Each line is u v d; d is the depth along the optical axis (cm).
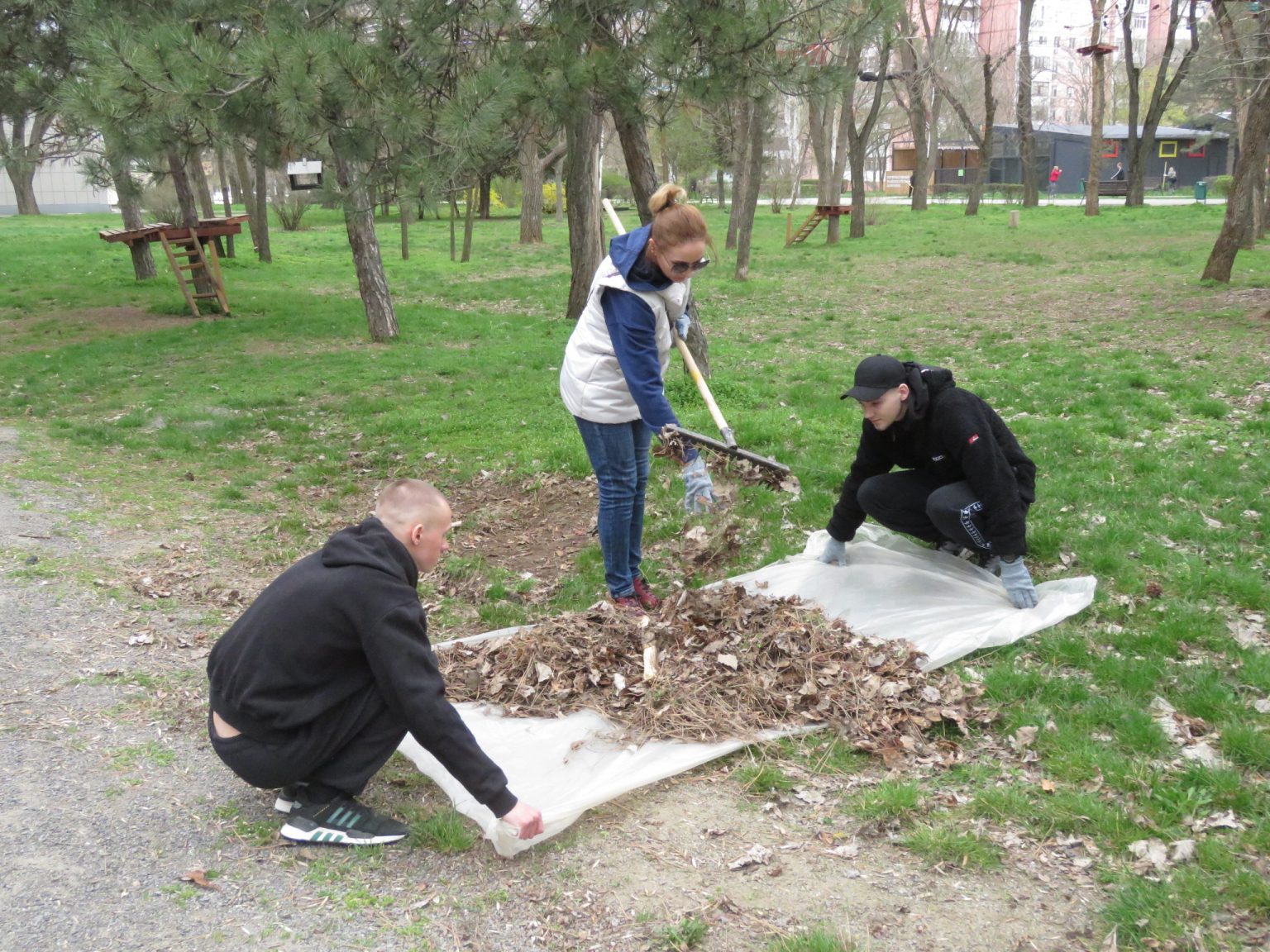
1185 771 350
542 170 3284
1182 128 5812
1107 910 286
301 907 286
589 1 808
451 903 291
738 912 289
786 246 3131
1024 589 465
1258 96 1688
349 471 806
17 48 1416
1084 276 2072
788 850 319
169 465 820
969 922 284
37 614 483
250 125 779
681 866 310
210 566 575
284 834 313
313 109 716
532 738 374
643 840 323
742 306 1875
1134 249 2541
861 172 3291
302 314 1759
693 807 343
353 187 821
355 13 837
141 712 396
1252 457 700
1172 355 1157
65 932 269
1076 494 627
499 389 1101
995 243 2906
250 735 298
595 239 1611
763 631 440
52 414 1029
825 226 3831
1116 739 375
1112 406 887
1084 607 467
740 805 344
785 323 1645
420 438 892
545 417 941
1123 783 346
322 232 3878
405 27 804
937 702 396
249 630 297
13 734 371
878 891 298
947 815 334
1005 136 5909
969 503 455
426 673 295
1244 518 586
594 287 443
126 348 1440
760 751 373
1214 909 285
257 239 2725
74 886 288
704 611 456
